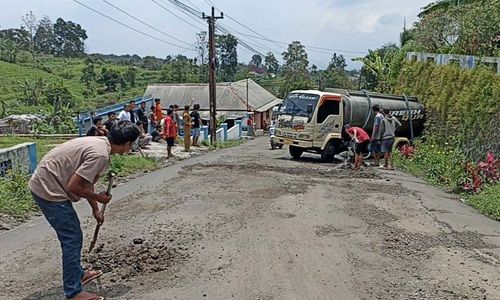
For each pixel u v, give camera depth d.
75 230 5.20
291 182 12.99
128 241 7.59
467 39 21.77
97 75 65.81
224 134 34.41
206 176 13.84
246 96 53.50
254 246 7.42
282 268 6.56
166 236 7.86
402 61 27.91
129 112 18.62
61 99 44.66
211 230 8.23
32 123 31.69
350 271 6.56
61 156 5.11
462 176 13.73
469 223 9.59
